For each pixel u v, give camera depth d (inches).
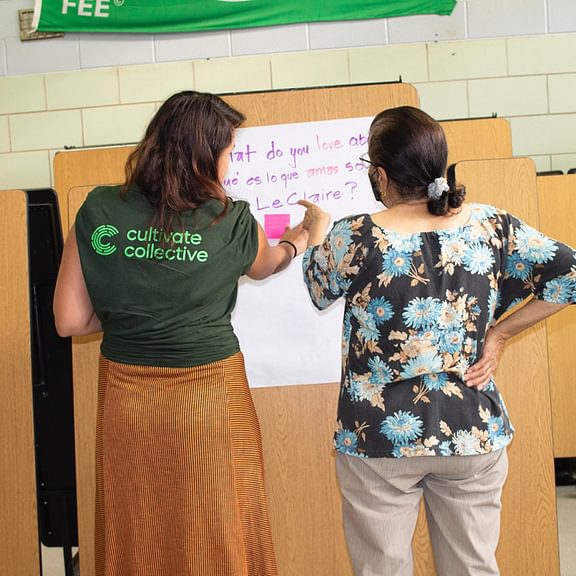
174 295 58.7
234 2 152.6
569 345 125.8
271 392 84.6
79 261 60.6
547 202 125.6
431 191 54.7
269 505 84.5
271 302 83.5
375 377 56.4
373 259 55.6
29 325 82.7
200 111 60.9
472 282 55.3
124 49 155.0
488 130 120.2
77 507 85.5
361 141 82.8
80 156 109.9
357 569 59.4
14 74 155.9
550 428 83.2
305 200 80.9
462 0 152.8
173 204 58.9
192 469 59.3
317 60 153.9
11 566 82.6
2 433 82.6
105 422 60.9
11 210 82.7
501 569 83.0
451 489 57.7
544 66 153.5
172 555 59.9
